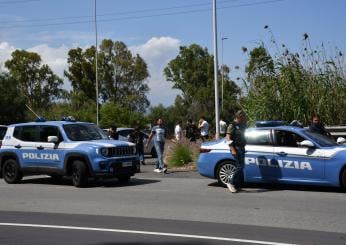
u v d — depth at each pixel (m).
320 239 7.66
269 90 18.77
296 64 18.94
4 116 44.62
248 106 19.05
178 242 7.58
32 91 71.44
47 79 72.25
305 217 9.34
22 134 15.65
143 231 8.37
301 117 18.39
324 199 11.27
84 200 11.84
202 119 25.41
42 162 15.04
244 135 12.56
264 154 12.75
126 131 25.41
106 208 10.66
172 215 9.73
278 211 9.95
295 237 7.80
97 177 14.17
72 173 14.51
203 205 10.74
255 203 10.88
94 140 14.98
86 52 69.56
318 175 12.16
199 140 23.14
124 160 14.55
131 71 70.62
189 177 15.99
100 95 70.00
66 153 14.53
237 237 7.82
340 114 18.48
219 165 13.35
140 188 13.73
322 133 14.43
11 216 9.95
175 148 19.66
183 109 70.31
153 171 18.14
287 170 12.50
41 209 10.74
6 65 71.50
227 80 56.41
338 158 11.95
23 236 8.14
